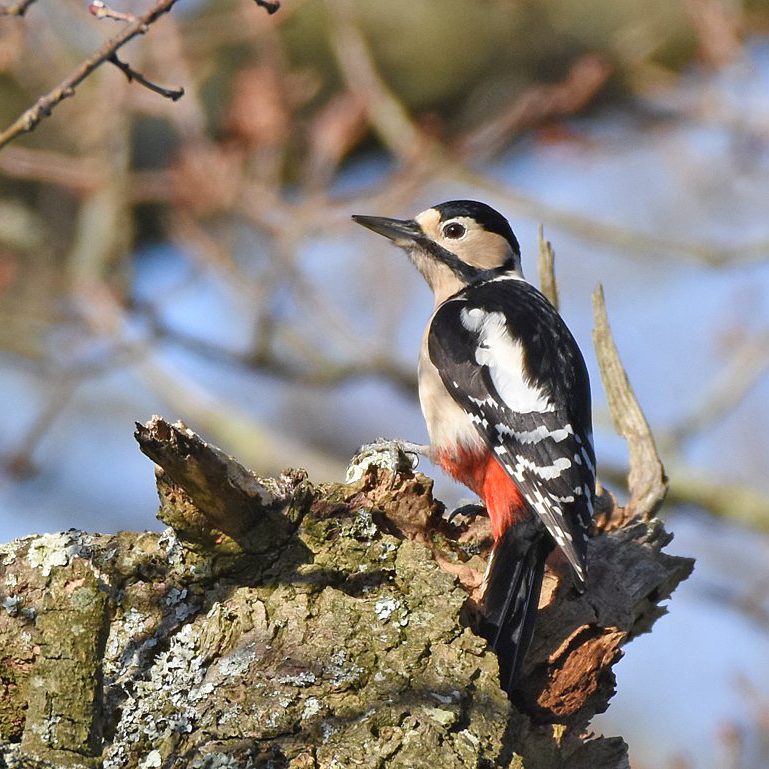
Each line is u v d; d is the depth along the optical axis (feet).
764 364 46.06
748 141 47.98
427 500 25.59
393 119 44.06
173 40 42.57
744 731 40.16
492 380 31.94
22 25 43.14
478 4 53.36
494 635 25.00
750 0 48.24
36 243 50.16
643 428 32.27
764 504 45.11
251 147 42.93
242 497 22.77
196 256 45.52
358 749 21.61
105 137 43.96
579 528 27.53
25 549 23.54
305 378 46.26
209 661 22.74
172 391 48.32
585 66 45.27
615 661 26.21
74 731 21.76
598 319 33.32
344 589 23.67
